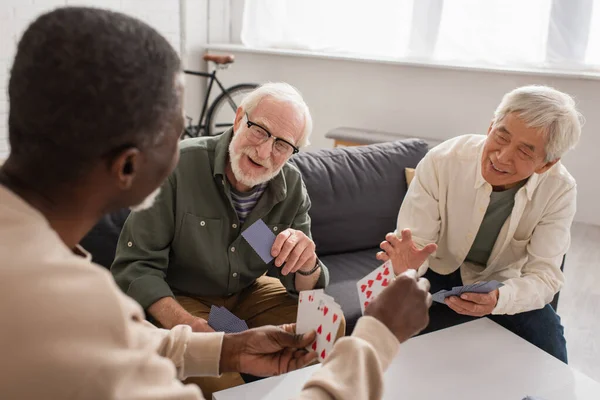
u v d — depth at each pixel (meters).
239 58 5.15
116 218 1.80
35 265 0.59
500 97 4.12
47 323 0.57
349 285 2.09
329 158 2.41
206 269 1.69
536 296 1.61
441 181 1.77
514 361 1.41
